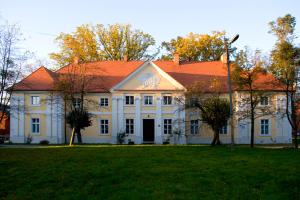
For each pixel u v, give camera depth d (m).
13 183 16.16
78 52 61.12
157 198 13.40
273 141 46.59
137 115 46.25
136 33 65.75
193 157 22.41
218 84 39.16
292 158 21.81
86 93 45.84
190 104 36.94
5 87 34.16
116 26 64.81
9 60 33.47
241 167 18.41
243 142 46.41
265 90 33.47
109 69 52.19
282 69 31.17
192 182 15.44
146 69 46.50
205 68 51.50
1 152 25.84
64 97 40.94
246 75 32.75
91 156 22.92
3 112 35.41
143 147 29.94
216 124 35.44
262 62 32.16
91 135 47.81
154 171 17.48
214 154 24.12
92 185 15.38
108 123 47.72
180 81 48.50
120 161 20.50
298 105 32.75
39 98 47.06
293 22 31.34
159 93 46.28
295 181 15.47
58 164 19.69
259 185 15.16
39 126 46.94
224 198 13.47
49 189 15.10
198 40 63.59
